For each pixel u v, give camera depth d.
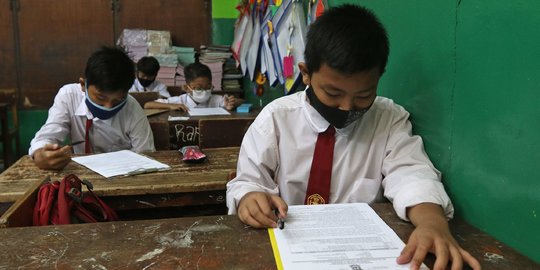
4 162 3.67
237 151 1.69
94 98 1.73
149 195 1.30
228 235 0.77
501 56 0.75
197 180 1.32
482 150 0.81
